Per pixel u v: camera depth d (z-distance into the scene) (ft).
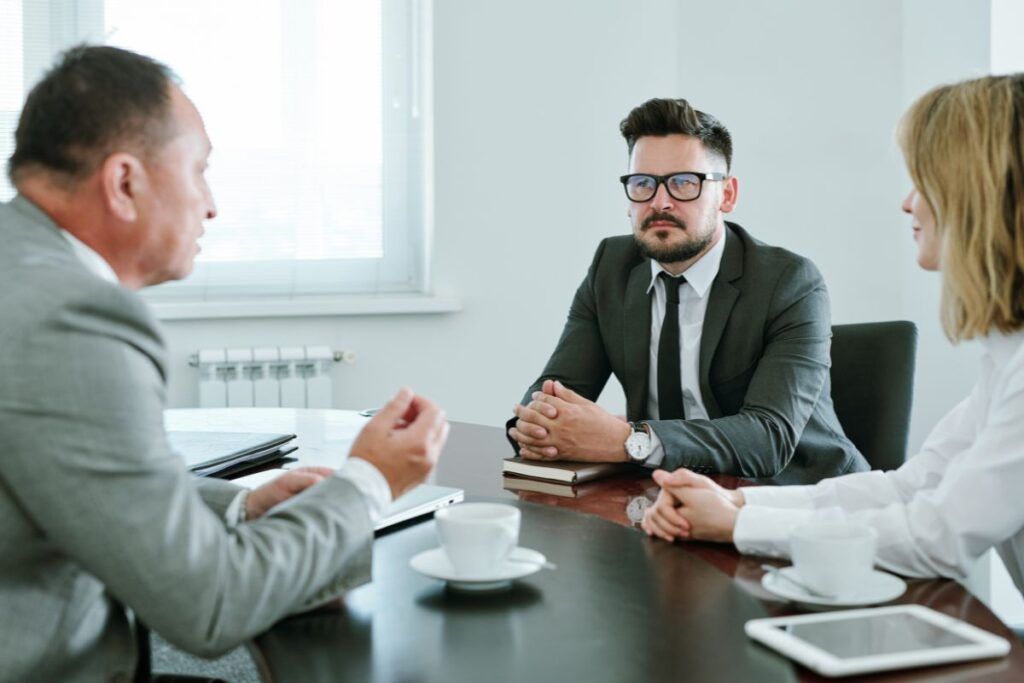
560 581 3.94
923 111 4.59
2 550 3.40
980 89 4.45
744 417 6.75
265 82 12.61
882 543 4.19
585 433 6.11
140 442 3.36
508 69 12.88
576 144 13.11
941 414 12.35
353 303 12.52
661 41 13.16
